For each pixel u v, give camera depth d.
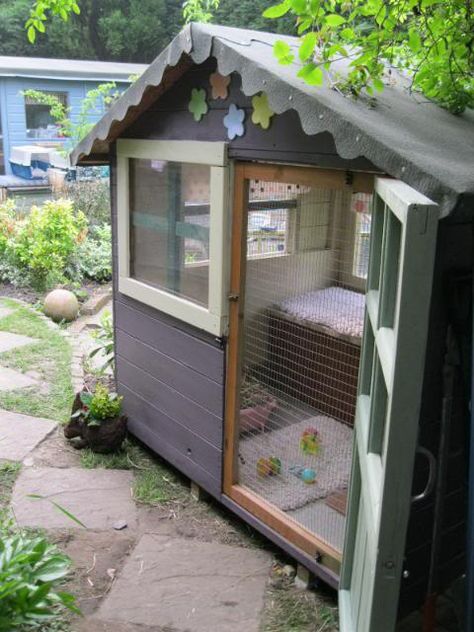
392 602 1.50
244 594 2.69
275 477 3.06
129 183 3.60
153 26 22.88
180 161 3.08
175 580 2.76
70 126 11.92
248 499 3.01
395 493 1.43
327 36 2.14
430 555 2.40
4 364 5.09
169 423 3.51
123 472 3.64
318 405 3.03
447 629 2.51
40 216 7.52
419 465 2.24
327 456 2.94
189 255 3.21
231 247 2.88
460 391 2.21
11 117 13.10
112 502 3.33
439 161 1.84
